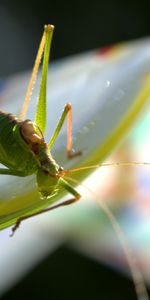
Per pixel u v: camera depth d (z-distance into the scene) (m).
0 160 0.14
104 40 0.47
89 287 0.22
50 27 0.14
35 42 0.40
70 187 0.13
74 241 0.17
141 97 0.14
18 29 0.40
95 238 0.17
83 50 0.46
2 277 0.17
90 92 0.15
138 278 0.14
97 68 0.16
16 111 0.16
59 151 0.14
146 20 0.48
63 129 0.15
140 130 0.18
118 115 0.14
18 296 0.21
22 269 0.17
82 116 0.14
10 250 0.17
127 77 0.15
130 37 0.47
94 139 0.13
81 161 0.13
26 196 0.12
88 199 0.18
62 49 0.45
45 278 0.22
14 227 0.13
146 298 0.17
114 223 0.14
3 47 0.38
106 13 0.47
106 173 0.18
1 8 0.40
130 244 0.17
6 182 0.14
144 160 0.18
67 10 0.46
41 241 0.18
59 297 0.21
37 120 0.14
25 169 0.14
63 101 0.15
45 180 0.13
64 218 0.17
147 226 0.17
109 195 0.18
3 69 0.37
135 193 0.18
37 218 0.18
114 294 0.21
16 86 0.18
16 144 0.14
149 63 0.15
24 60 0.38
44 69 0.14
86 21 0.46
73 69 0.17
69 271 0.22
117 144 0.13
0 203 0.12
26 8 0.42
